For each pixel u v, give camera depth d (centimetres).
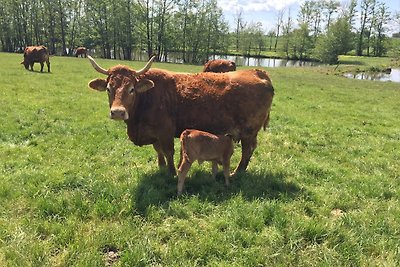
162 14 7438
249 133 822
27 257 462
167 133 762
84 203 605
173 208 613
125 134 1093
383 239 542
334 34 8619
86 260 460
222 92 780
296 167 867
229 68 2134
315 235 543
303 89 2631
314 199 695
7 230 522
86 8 7762
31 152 895
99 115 1318
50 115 1266
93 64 716
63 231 523
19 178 715
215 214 607
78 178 720
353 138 1222
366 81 3838
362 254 505
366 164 942
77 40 8050
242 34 9969
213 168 764
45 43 8262
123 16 7500
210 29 7956
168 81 770
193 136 680
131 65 4375
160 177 754
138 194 657
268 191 706
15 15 7662
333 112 1736
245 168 836
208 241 517
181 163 681
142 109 745
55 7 7606
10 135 1023
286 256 491
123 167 823
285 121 1441
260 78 832
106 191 655
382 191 748
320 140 1159
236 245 518
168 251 495
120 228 539
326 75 4541
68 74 2578
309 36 9431
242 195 682
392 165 938
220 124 791
